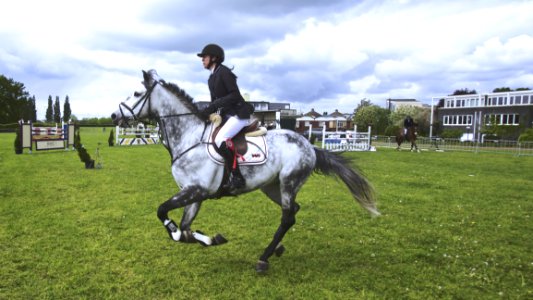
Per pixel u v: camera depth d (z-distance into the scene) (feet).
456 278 11.85
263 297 10.42
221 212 19.43
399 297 10.61
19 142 48.21
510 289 11.17
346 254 13.89
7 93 200.64
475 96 146.51
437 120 166.61
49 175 30.53
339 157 13.74
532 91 129.59
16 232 15.49
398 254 13.93
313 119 211.20
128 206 20.30
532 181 31.27
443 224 17.83
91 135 111.55
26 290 10.55
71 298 10.22
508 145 78.18
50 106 304.09
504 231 16.92
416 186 28.19
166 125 12.63
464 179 31.83
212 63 12.44
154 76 12.69
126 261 12.71
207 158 11.85
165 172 33.42
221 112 12.31
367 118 173.27
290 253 13.98
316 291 10.87
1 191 23.61
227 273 12.00
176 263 12.71
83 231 15.81
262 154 12.31
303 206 21.24
